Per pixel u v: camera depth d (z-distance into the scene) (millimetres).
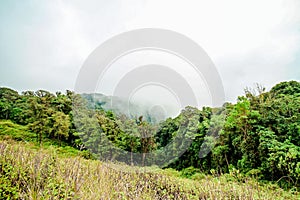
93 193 3953
